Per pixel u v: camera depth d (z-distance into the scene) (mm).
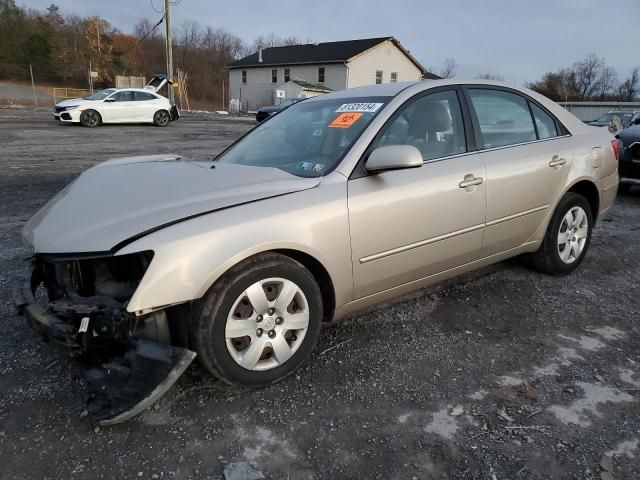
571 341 3262
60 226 2480
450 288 4105
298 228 2623
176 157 3777
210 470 2129
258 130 3926
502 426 2424
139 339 2328
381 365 2949
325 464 2172
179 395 2631
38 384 2678
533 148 3877
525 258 4430
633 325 3502
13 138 14727
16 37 58812
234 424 2418
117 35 64875
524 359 3035
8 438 2279
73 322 2285
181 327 2459
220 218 2455
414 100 3324
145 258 2291
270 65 48875
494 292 4031
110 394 2279
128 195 2615
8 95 45781
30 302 2494
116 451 2221
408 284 3264
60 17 62469
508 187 3625
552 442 2316
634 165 7715
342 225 2785
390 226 2982
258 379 2629
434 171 3219
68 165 10141
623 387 2754
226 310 2459
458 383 2779
